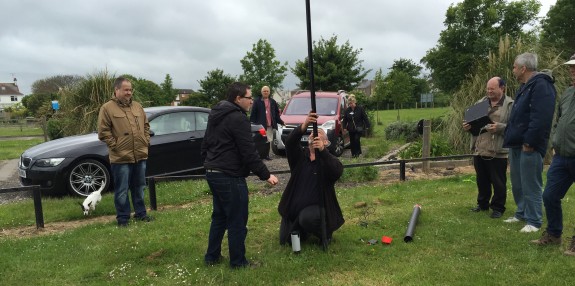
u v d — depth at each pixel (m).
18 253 4.46
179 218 5.66
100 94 13.02
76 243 4.68
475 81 10.77
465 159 9.51
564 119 4.01
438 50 22.28
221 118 3.71
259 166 3.72
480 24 21.53
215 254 4.05
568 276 3.57
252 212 5.88
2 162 12.41
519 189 5.07
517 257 4.00
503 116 5.21
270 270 3.85
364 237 4.73
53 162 6.77
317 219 4.30
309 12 4.00
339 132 11.59
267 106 11.20
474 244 4.41
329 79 26.34
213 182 3.75
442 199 6.41
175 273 3.86
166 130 7.91
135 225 5.33
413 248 4.35
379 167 9.34
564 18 31.83
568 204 5.79
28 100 59.47
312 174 4.43
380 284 3.57
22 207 6.33
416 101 64.44
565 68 10.31
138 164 5.48
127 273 3.91
